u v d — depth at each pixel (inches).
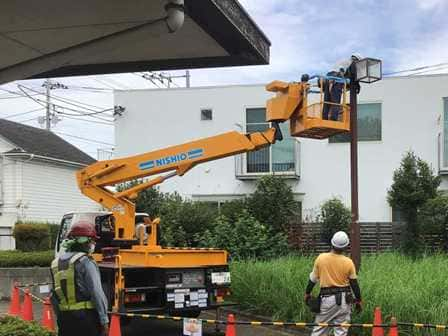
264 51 235.3
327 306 283.0
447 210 679.7
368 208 843.4
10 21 183.8
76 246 223.8
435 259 497.0
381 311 317.4
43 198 1082.1
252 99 897.5
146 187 439.8
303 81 389.4
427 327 272.7
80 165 1168.2
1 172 1031.6
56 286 222.7
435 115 837.2
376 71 380.2
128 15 180.2
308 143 864.9
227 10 190.7
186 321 284.5
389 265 429.7
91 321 217.3
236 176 874.1
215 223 663.8
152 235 444.5
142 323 435.5
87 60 240.8
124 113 939.3
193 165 434.6
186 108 921.5
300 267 442.6
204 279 402.9
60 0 168.1
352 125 391.5
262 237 618.5
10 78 226.7
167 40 215.3
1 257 613.0
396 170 781.9
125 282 385.4
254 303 438.0
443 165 824.9
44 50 211.2
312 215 845.8
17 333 237.1
